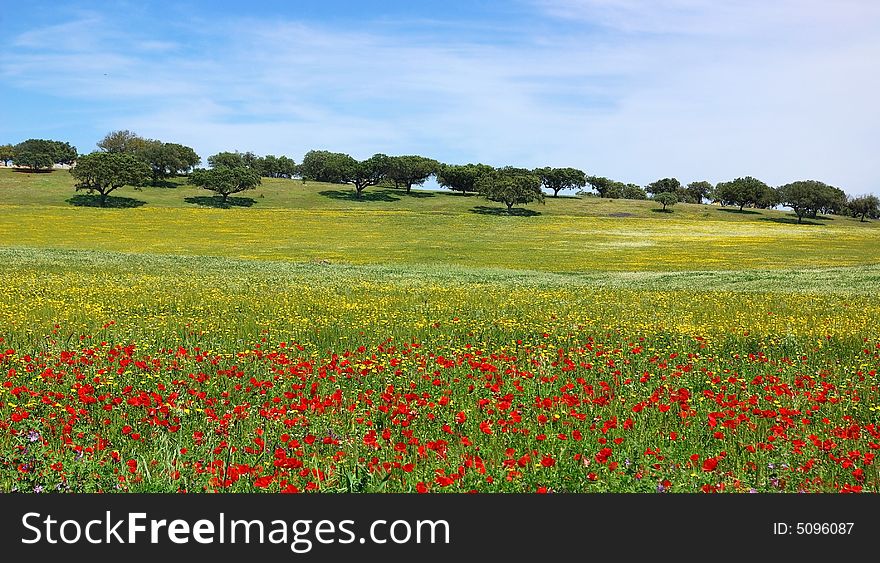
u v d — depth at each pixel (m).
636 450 8.34
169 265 43.78
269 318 19.20
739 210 149.00
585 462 7.90
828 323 19.17
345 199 139.50
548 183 173.12
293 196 139.88
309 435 8.67
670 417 9.87
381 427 9.57
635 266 56.97
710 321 20.28
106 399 10.28
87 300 23.06
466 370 12.48
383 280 36.62
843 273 39.78
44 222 85.50
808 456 8.23
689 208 146.38
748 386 11.70
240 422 9.34
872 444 8.61
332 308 21.97
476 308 22.95
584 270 54.16
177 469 7.72
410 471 7.79
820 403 10.66
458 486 7.30
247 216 95.69
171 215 94.88
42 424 9.02
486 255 64.06
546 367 12.89
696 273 43.31
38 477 7.39
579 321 19.50
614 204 145.62
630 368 13.15
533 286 33.75
